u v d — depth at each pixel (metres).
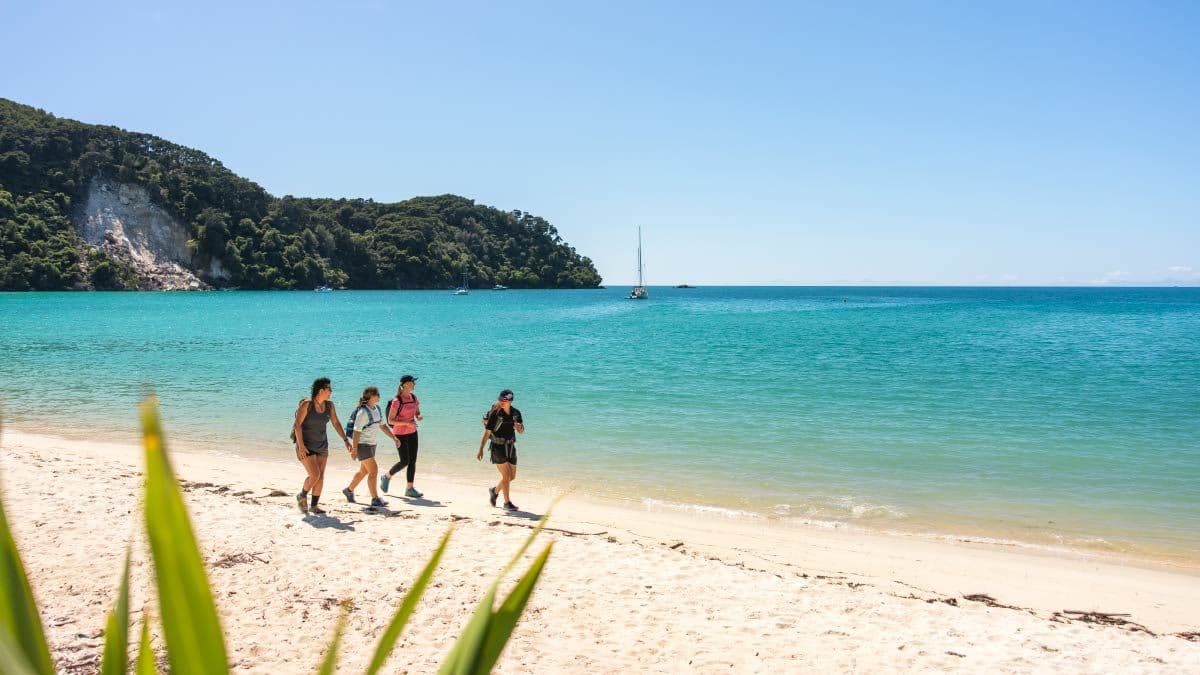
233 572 7.30
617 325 59.19
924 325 59.47
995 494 11.32
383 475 10.70
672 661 5.95
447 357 32.66
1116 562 8.65
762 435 15.52
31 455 12.44
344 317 66.69
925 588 7.77
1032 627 6.78
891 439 15.22
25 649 0.80
